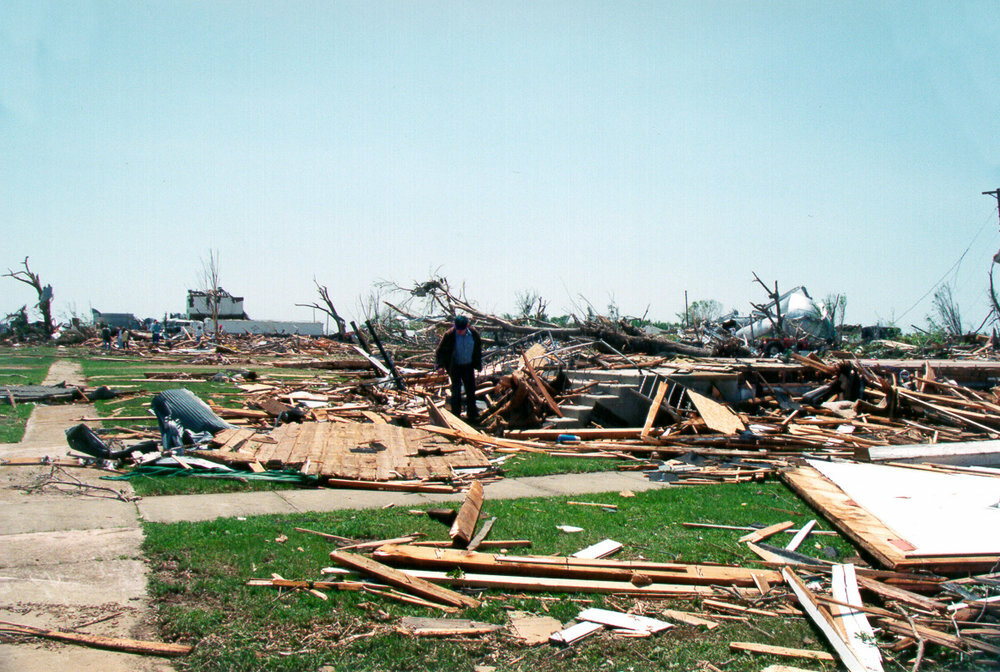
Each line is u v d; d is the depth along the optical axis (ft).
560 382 46.16
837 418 43.01
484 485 28.27
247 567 17.70
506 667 13.70
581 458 34.01
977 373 55.83
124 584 16.51
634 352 79.05
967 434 38.70
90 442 29.81
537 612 16.15
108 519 21.49
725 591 17.44
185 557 18.25
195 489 25.73
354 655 13.83
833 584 17.26
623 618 15.74
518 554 19.33
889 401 44.16
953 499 24.79
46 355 122.31
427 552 18.52
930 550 19.30
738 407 46.24
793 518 23.89
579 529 22.02
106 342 151.43
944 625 15.25
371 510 23.53
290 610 15.44
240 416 43.73
